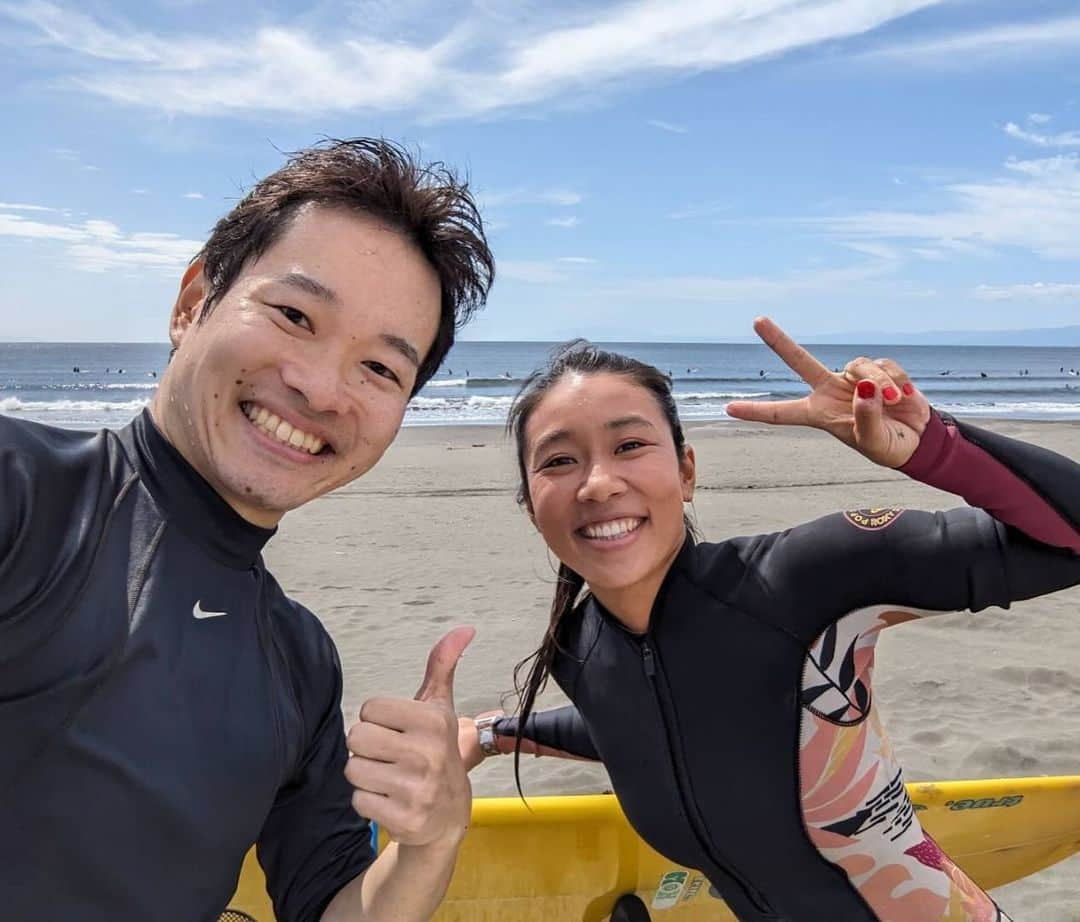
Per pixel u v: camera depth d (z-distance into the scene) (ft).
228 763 1.75
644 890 3.66
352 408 1.87
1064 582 2.34
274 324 1.81
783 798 2.56
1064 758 5.95
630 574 2.53
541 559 11.88
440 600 9.92
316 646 2.14
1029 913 4.40
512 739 3.48
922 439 2.25
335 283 1.84
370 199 1.92
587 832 3.61
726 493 16.51
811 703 2.50
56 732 1.59
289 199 1.90
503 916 3.58
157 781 1.64
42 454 1.71
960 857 3.96
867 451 2.28
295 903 2.09
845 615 2.48
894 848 2.62
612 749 2.83
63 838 1.59
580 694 2.90
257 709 1.84
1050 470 2.25
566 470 2.60
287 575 10.93
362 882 2.00
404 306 1.92
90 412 33.42
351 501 15.97
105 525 1.73
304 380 1.80
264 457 1.82
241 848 1.82
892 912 2.64
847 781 2.54
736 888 2.85
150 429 1.88
